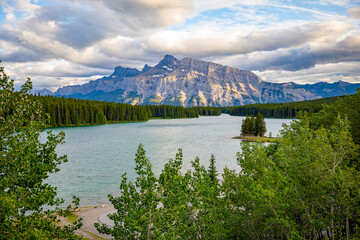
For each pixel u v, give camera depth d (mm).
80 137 124750
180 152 15953
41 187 12016
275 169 17891
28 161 11836
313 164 17328
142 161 14977
